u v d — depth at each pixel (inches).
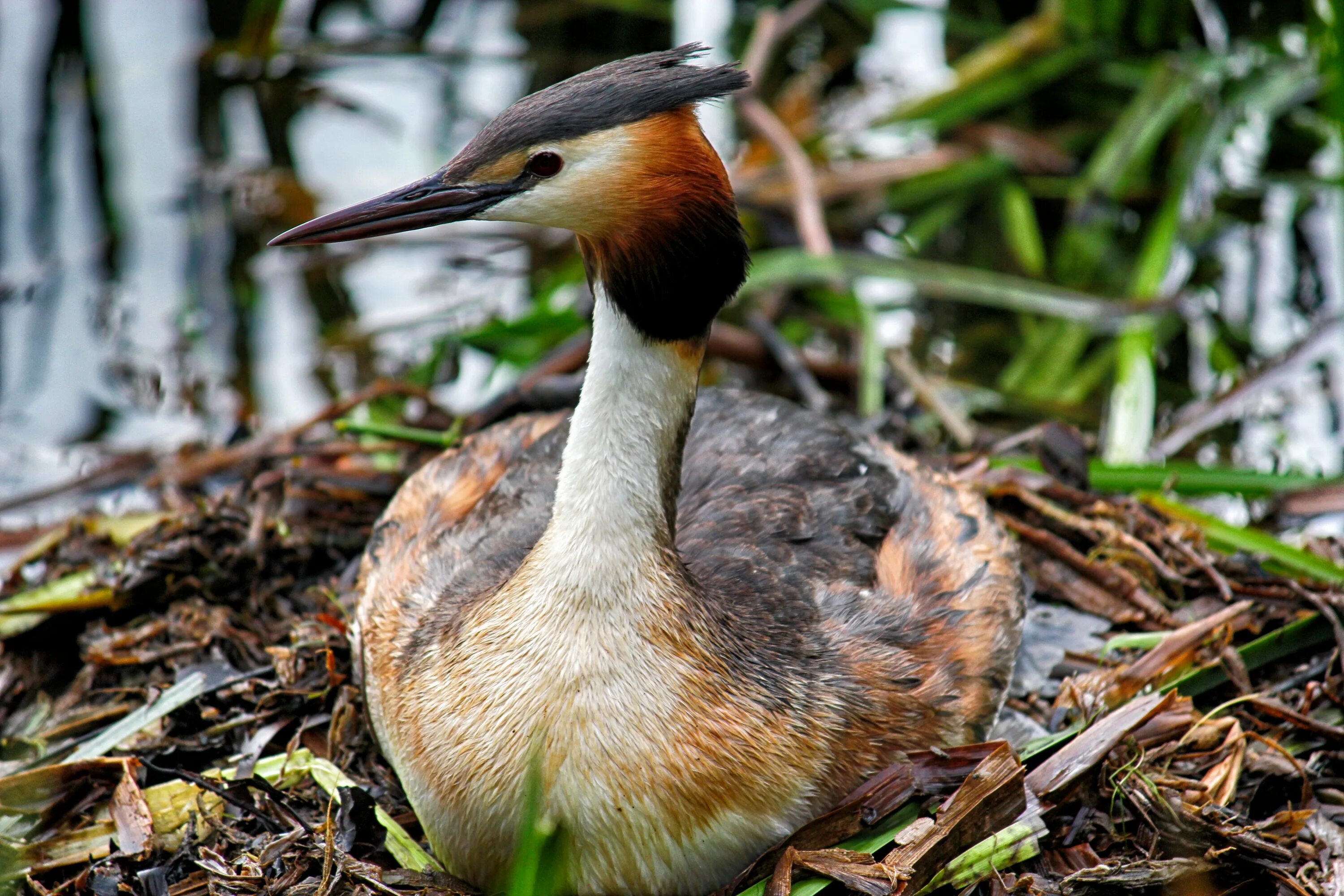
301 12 732.7
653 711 304.2
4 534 498.3
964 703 350.6
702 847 313.7
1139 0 674.8
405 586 363.9
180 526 456.8
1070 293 578.2
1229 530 459.5
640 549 305.1
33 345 577.0
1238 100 637.9
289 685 401.7
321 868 343.9
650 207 295.6
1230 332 581.9
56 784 372.8
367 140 657.6
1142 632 428.8
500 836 314.0
